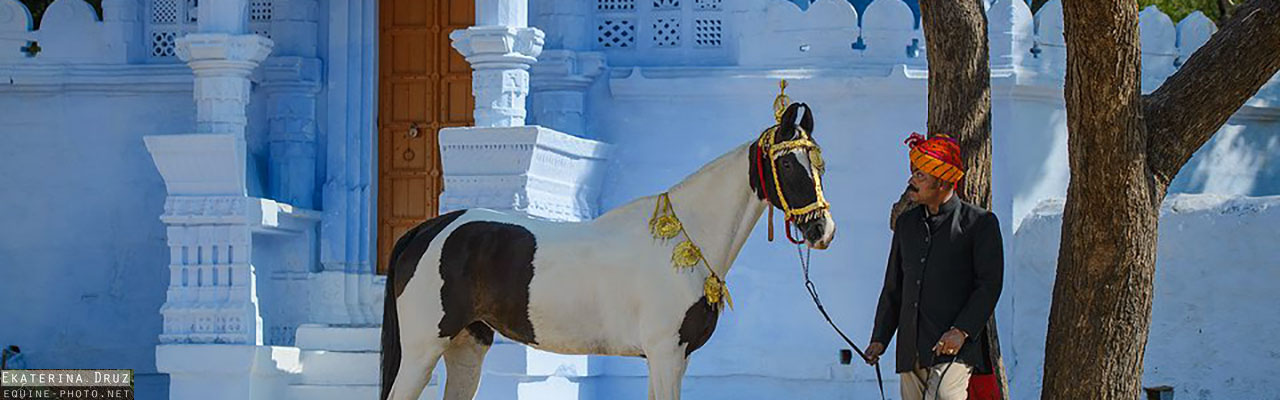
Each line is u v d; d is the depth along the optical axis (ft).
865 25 41.57
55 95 45.11
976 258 24.67
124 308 44.65
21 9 45.11
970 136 29.73
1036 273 40.29
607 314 27.76
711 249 27.50
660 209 27.84
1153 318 38.58
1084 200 26.53
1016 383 40.29
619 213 28.25
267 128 44.73
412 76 44.60
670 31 43.14
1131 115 26.00
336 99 44.47
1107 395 26.78
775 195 26.30
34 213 45.16
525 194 37.70
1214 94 26.94
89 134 44.96
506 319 28.32
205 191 39.83
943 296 24.71
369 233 44.27
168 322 39.70
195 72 39.73
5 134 45.42
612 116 42.60
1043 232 40.11
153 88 44.55
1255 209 37.47
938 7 29.89
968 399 25.21
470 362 29.37
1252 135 45.62
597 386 41.39
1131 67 25.75
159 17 45.29
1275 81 45.62
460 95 44.21
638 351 27.76
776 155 26.16
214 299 39.55
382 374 29.14
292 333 43.52
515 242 28.32
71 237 44.96
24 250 45.16
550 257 28.04
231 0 39.75
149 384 44.42
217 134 39.24
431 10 44.52
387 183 44.65
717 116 41.93
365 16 44.52
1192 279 38.11
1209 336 37.86
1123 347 26.73
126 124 44.83
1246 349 37.37
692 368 41.52
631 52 43.27
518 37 38.42
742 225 27.43
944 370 24.45
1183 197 39.14
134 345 44.55
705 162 41.91
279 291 43.73
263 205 40.29
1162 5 57.98
